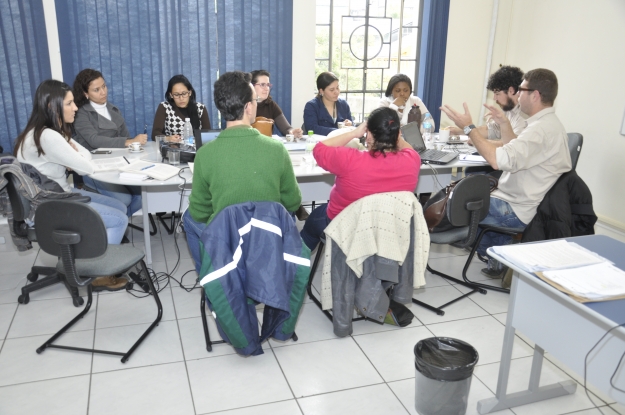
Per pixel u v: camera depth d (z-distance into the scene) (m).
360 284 2.38
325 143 2.37
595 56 4.09
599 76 4.07
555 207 2.79
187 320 2.63
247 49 4.45
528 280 1.80
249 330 2.13
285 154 2.15
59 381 2.14
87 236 2.02
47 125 2.62
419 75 5.21
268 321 2.26
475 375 2.25
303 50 4.68
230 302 2.02
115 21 4.04
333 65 5.13
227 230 1.97
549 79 2.78
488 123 3.77
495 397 2.03
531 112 2.89
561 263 1.69
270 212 2.01
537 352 2.01
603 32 4.00
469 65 5.20
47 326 2.55
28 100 3.93
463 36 5.08
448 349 2.04
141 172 2.75
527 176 2.87
